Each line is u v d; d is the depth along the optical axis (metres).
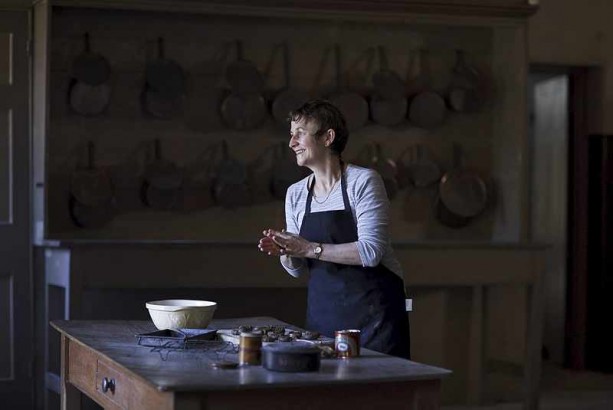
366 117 6.68
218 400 2.63
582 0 7.75
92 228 6.26
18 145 6.04
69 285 5.38
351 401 2.78
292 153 6.60
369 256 3.61
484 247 6.18
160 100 6.34
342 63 6.72
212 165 6.48
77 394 3.82
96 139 6.26
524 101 6.73
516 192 6.77
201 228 6.47
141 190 6.35
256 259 5.68
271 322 4.03
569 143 8.09
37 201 5.96
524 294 6.92
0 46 6.01
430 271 6.09
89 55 6.19
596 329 7.97
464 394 6.77
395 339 3.75
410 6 6.38
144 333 3.59
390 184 6.73
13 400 5.97
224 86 6.50
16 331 6.00
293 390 2.71
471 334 6.73
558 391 7.16
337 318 3.77
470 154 6.95
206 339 3.35
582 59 7.77
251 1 6.09
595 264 7.97
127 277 5.47
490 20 6.60
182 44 6.42
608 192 7.91
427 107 6.79
